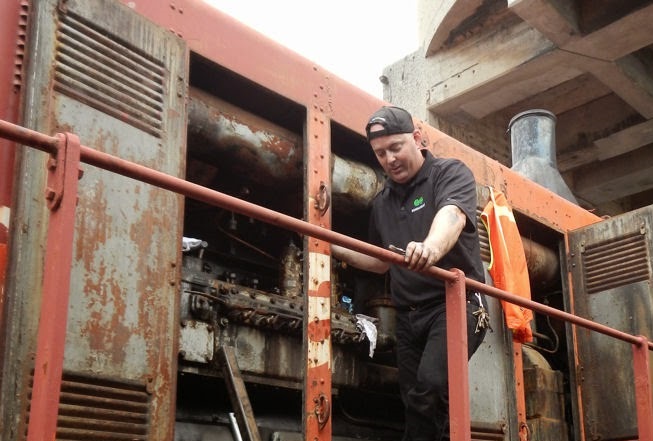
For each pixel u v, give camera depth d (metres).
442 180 2.81
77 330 2.10
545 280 4.89
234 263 3.35
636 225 4.59
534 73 9.84
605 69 9.57
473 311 2.79
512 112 11.86
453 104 10.70
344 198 3.44
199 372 2.75
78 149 1.52
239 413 2.61
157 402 2.28
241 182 3.42
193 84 2.99
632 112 10.91
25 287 2.01
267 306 3.03
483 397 3.60
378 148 2.86
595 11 8.87
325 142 3.17
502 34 10.08
